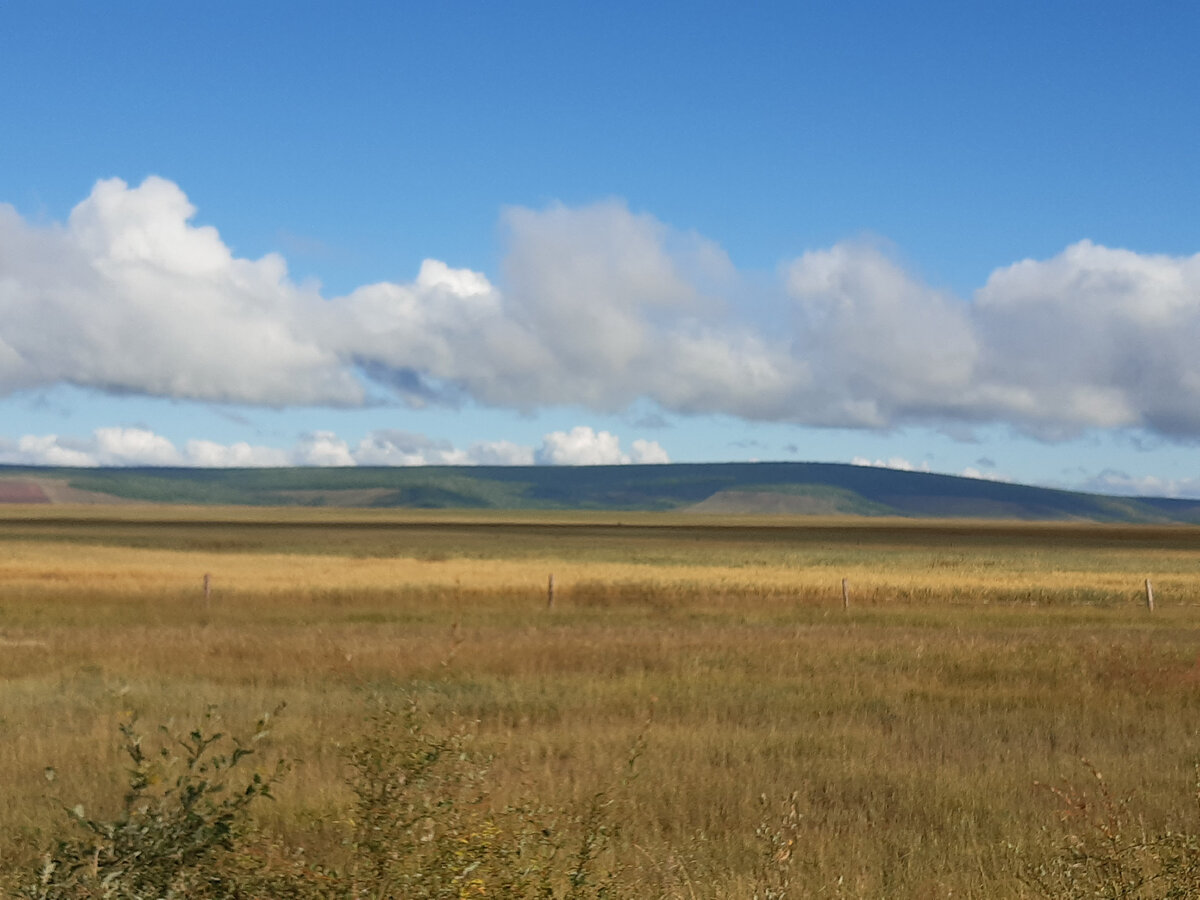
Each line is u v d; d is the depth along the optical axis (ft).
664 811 31.71
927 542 387.75
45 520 521.24
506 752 38.45
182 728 43.80
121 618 99.30
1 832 28.76
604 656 67.97
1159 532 530.68
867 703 53.67
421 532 428.15
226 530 418.92
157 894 16.44
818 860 26.84
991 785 35.47
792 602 121.39
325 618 100.27
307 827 27.91
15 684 57.72
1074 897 22.93
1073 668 65.26
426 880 17.31
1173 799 33.76
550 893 19.16
